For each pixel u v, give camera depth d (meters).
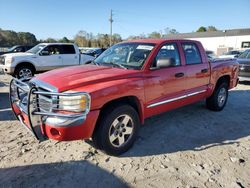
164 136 4.60
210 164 3.65
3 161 3.58
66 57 12.12
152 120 5.43
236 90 9.30
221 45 53.16
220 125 5.27
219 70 5.84
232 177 3.34
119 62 4.50
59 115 3.22
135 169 3.48
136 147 4.12
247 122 5.52
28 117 3.39
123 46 4.90
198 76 5.20
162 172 3.42
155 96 4.25
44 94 3.32
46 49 11.57
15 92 4.07
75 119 3.21
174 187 3.10
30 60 11.05
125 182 3.18
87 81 3.50
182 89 4.83
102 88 3.42
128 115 3.80
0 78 11.62
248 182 3.24
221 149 4.14
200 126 5.16
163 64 4.11
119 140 3.79
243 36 49.91
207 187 3.12
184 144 4.29
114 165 3.56
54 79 3.66
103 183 3.15
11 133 4.59
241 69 10.14
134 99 3.96
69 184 3.11
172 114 5.87
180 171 3.45
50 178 3.22
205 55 5.54
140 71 4.05
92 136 3.66
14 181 3.13
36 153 3.84
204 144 4.32
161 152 3.98
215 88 5.95
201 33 58.41
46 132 3.37
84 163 3.59
